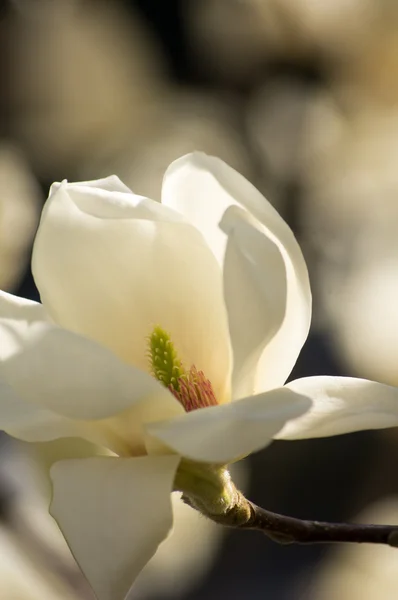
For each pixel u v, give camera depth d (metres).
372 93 2.77
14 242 2.14
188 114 2.75
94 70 2.71
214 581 1.88
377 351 2.16
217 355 0.93
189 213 0.93
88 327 0.93
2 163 2.50
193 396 0.93
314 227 2.51
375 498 2.10
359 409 0.89
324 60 2.78
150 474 0.89
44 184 2.57
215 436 0.88
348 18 2.73
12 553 1.27
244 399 0.89
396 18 2.69
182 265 0.93
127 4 2.79
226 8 2.76
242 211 0.91
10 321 0.90
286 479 2.10
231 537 1.94
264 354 0.91
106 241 0.92
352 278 2.34
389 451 2.13
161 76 2.81
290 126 2.68
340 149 2.69
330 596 1.86
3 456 1.33
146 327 0.93
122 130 2.70
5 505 1.28
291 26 2.73
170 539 1.87
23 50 2.65
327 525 0.93
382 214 2.49
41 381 0.89
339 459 2.13
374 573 1.90
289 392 0.89
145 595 1.82
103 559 0.88
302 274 0.91
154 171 2.61
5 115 2.62
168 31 2.80
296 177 2.63
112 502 0.88
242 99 2.81
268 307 0.89
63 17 2.72
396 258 2.36
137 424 0.90
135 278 0.93
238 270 0.90
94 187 0.93
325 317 2.25
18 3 2.68
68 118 2.66
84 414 0.89
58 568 1.30
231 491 0.92
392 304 2.24
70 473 0.89
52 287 0.92
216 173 0.92
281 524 0.93
